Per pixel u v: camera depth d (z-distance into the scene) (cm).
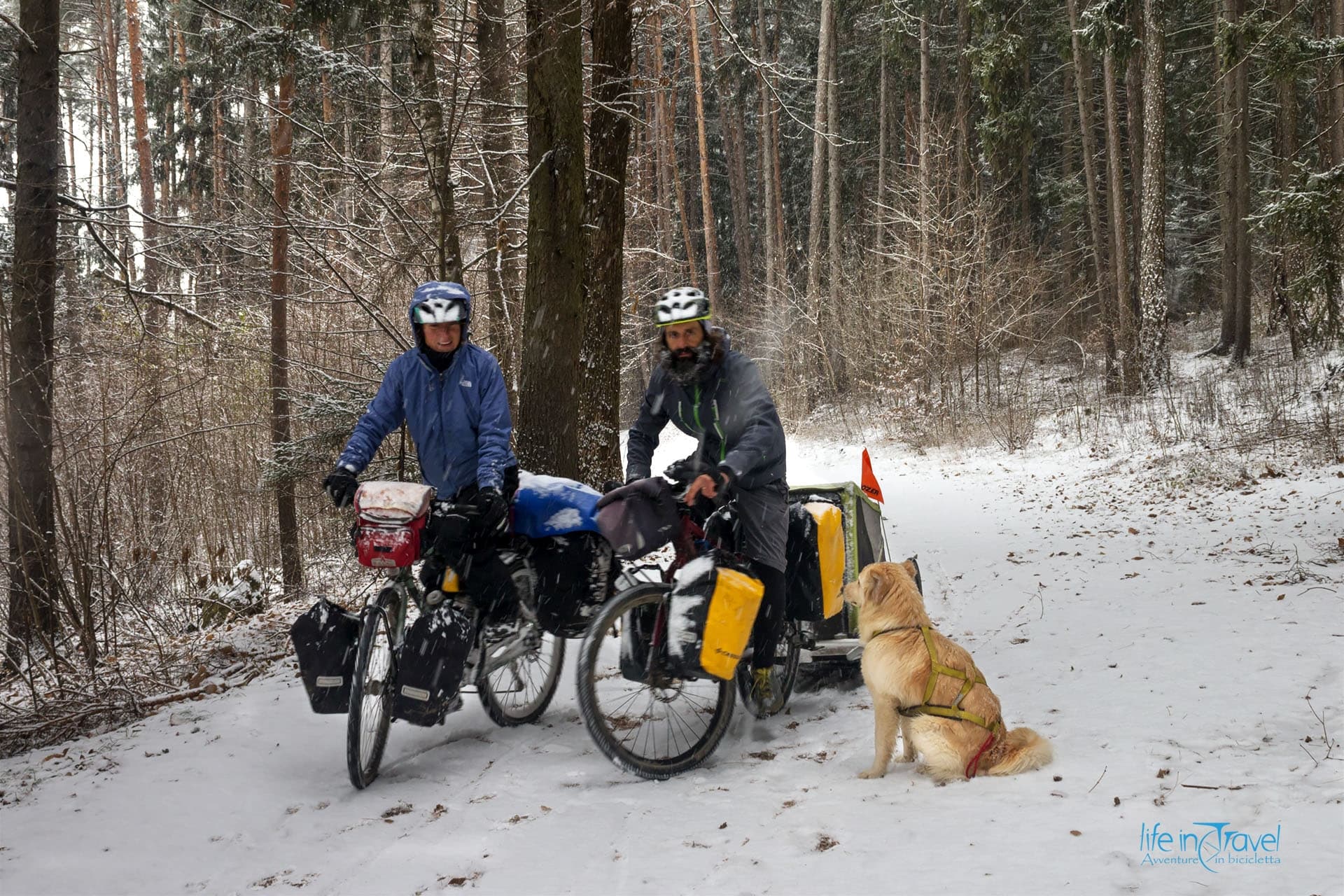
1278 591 707
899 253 2633
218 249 1273
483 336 1178
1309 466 1280
